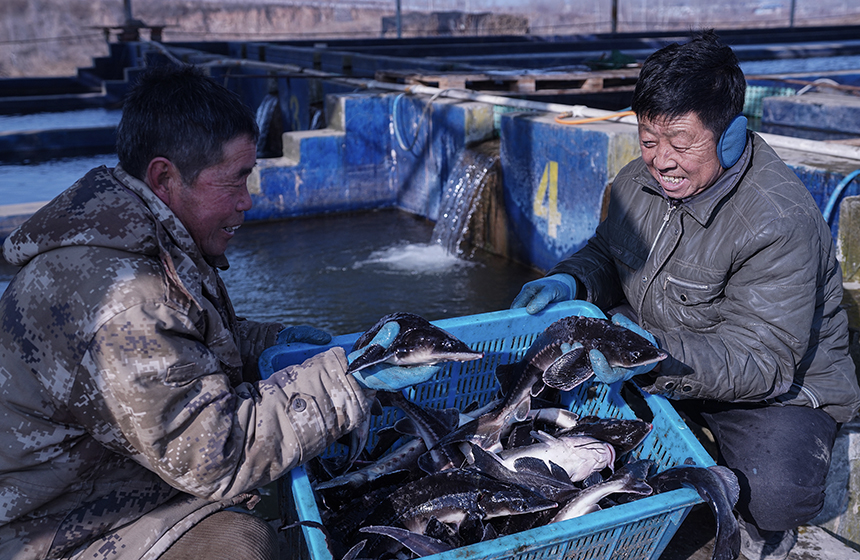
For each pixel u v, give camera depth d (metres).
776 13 50.91
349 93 8.80
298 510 1.88
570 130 5.64
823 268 2.42
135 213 1.67
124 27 19.94
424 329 1.93
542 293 2.69
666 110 2.19
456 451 2.42
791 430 2.45
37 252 1.65
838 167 4.34
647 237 2.73
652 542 2.02
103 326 1.58
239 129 1.78
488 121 7.22
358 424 1.89
